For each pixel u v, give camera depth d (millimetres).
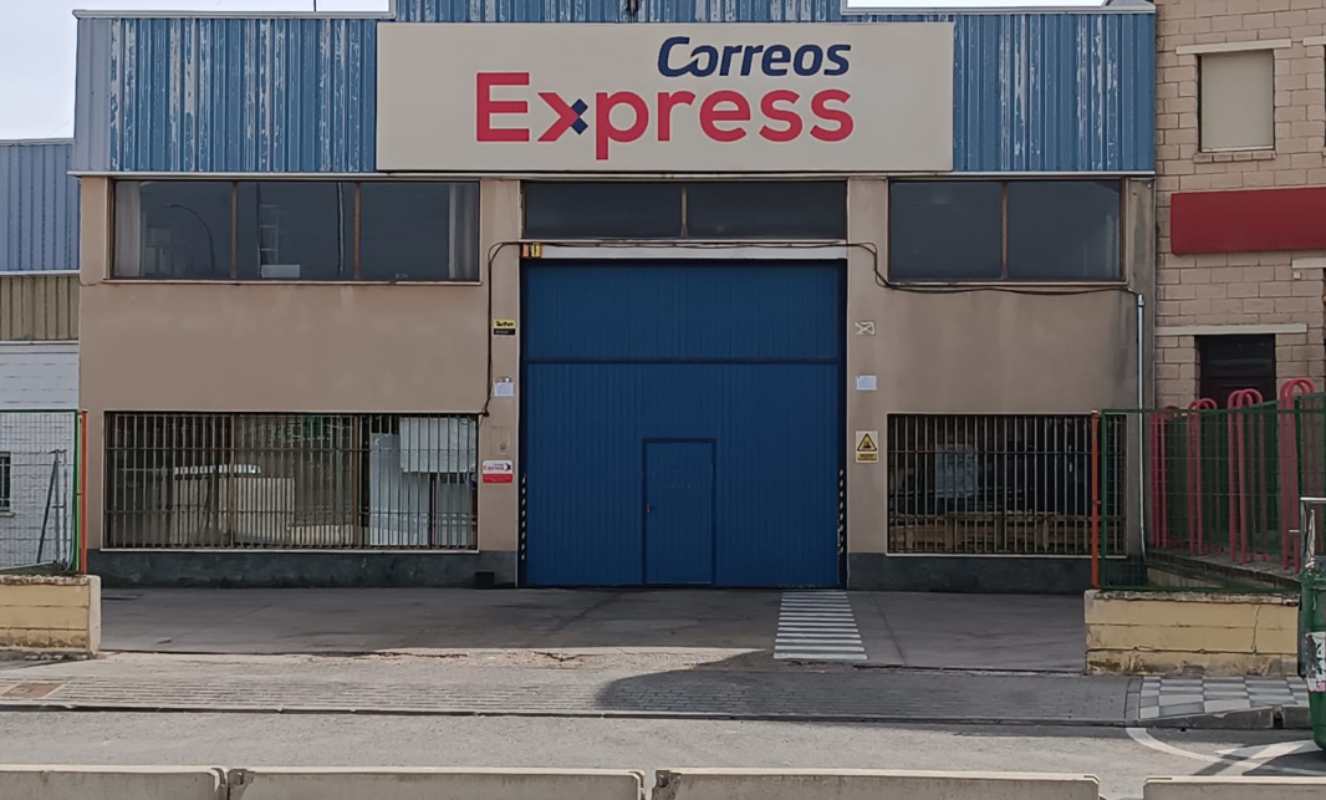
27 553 15883
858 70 22031
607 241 22312
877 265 22016
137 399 22406
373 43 22406
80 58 22641
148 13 22578
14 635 15320
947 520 21953
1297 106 21422
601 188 22469
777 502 22375
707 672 14523
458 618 18812
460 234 22531
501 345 22281
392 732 11648
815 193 22312
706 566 22375
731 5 22109
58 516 15891
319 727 11898
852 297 22031
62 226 26031
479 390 22297
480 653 15781
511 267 22297
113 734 11555
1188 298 21766
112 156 22547
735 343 22469
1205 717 12039
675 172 22094
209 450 22484
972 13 22078
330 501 22438
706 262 22469
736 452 22422
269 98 22469
